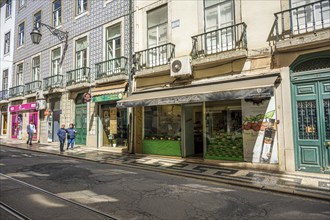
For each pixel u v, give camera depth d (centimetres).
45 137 1827
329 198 531
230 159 920
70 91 1622
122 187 620
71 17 1666
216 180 698
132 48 1270
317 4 774
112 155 1178
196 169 842
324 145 734
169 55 1109
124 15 1329
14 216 430
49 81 1797
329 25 750
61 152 1298
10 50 2328
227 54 896
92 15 1516
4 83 2394
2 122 2408
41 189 594
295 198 549
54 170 831
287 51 803
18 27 2245
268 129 829
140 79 1211
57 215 435
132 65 1255
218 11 991
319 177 709
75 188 606
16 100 2172
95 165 948
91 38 1512
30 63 2041
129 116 1252
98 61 1454
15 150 1455
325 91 742
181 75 1016
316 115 754
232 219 426
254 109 862
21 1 2227
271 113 827
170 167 878
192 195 561
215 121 970
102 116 1456
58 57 1769
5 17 2453
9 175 748
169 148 1095
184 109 1066
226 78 928
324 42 725
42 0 1950
